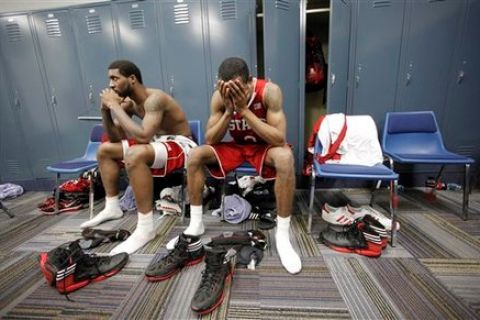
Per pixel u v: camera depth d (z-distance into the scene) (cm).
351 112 223
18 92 244
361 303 97
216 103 141
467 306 94
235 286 108
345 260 124
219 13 209
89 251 138
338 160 169
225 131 137
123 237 149
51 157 259
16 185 260
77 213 196
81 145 253
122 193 240
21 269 126
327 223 167
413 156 172
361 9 204
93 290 108
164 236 153
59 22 225
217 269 105
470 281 107
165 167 153
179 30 216
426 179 229
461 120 217
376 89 218
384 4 202
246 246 131
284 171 120
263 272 117
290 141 218
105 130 162
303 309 95
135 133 139
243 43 213
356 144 170
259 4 218
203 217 180
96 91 238
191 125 198
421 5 200
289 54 201
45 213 198
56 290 109
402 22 204
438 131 193
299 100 213
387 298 99
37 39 230
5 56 236
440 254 127
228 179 210
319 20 247
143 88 164
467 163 161
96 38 225
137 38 222
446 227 156
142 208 139
